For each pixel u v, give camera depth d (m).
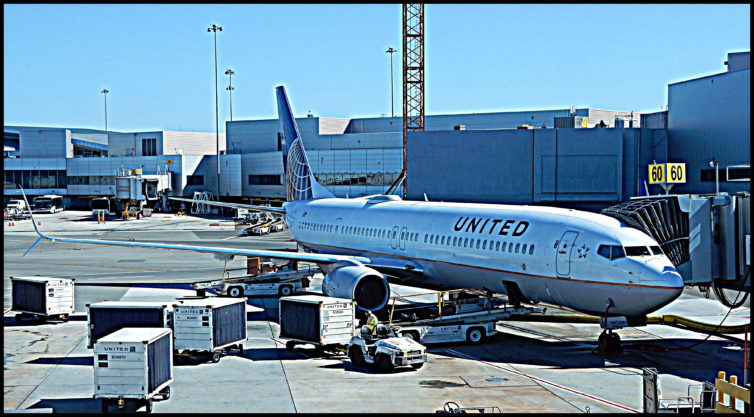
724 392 21.64
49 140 150.88
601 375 26.41
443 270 36.00
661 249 28.50
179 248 40.22
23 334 33.91
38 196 135.62
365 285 34.97
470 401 23.11
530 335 33.69
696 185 59.41
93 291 46.47
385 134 126.81
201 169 135.62
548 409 22.30
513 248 31.56
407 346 26.83
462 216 36.47
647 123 68.81
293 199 57.97
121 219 117.50
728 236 30.44
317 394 24.00
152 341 22.61
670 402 22.86
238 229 97.25
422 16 91.00
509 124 124.56
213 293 45.97
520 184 62.34
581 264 28.44
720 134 56.62
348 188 112.06
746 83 53.78
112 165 136.88
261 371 27.05
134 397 22.16
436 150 63.41
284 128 58.44
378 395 23.83
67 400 23.67
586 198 61.44
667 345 31.30
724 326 33.75
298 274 46.25
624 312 27.95
